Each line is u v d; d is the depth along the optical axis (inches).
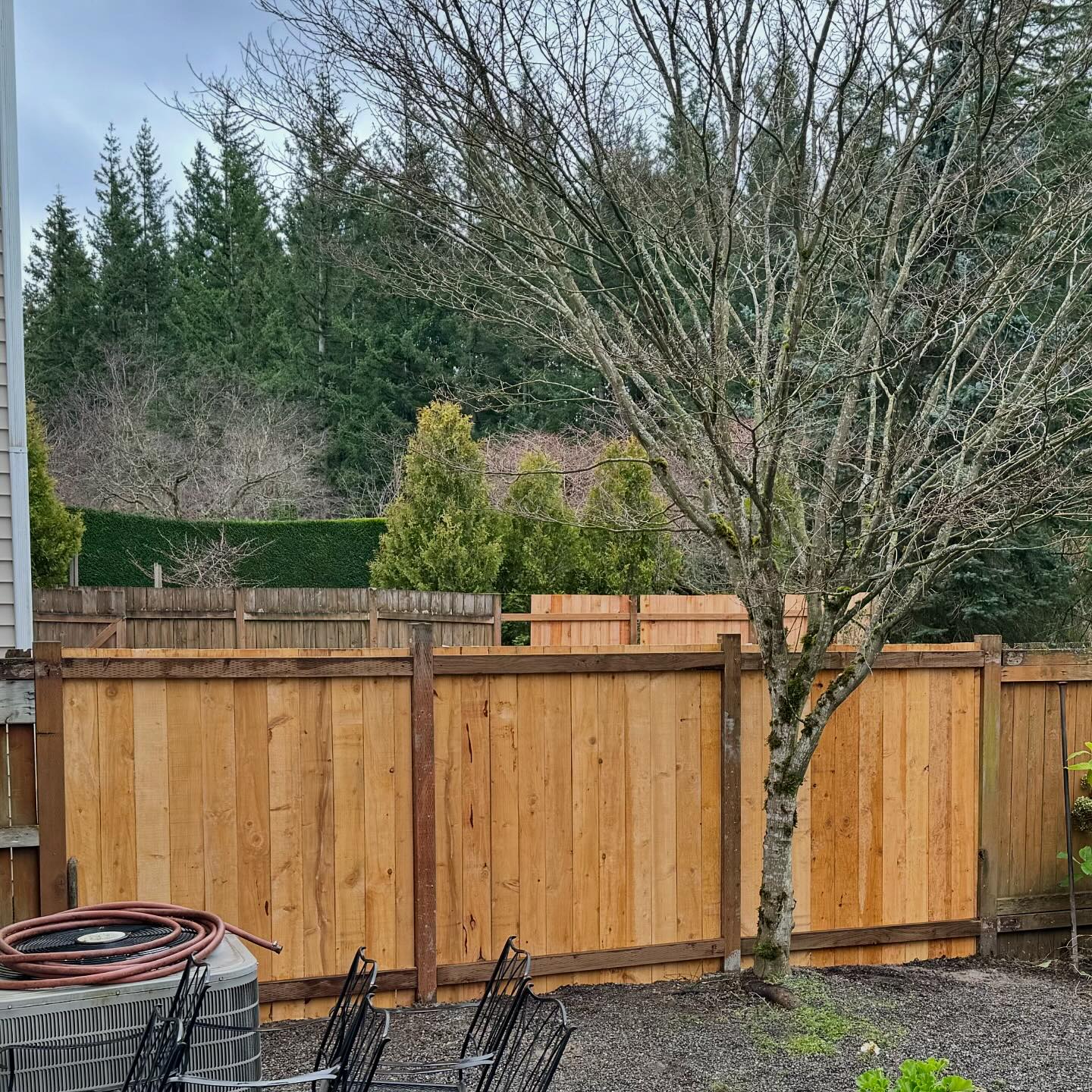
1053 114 192.4
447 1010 176.6
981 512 164.4
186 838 169.2
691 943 197.9
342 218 252.4
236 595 453.1
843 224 191.2
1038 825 224.4
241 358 1034.7
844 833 209.6
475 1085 138.4
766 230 198.1
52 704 160.1
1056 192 191.0
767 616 184.1
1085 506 199.2
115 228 1168.2
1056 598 515.2
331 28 158.2
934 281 204.5
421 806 179.9
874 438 193.0
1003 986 198.4
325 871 176.9
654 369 172.9
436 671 181.5
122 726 165.6
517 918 188.2
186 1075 91.4
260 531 722.8
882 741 212.4
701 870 200.1
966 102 190.1
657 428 196.7
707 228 181.2
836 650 207.6
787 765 186.4
